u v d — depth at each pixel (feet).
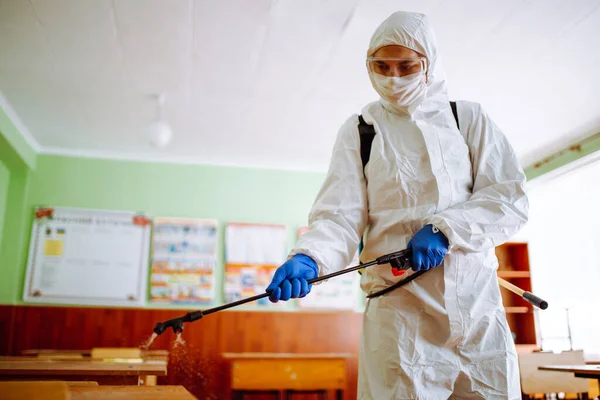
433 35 5.01
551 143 18.13
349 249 4.92
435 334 4.64
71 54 13.03
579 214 20.66
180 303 19.03
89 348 18.21
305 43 12.41
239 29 11.85
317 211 5.15
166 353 15.69
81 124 17.40
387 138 5.08
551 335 21.07
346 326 19.88
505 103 15.53
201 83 14.52
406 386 4.51
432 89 5.11
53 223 18.93
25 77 14.29
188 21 11.57
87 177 19.54
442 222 4.51
